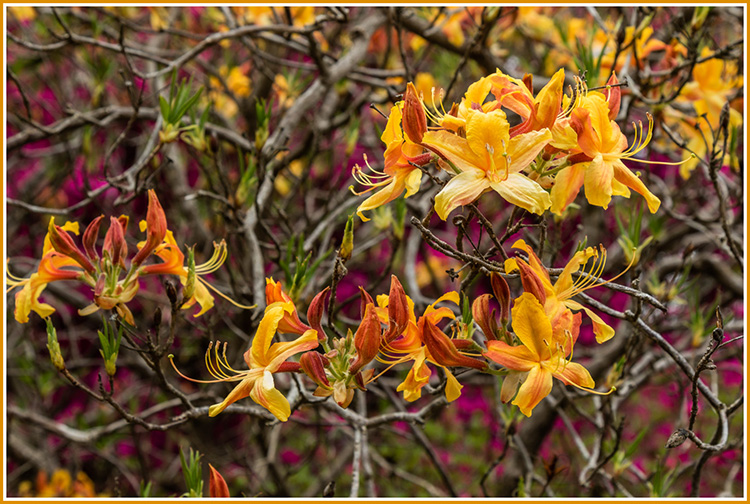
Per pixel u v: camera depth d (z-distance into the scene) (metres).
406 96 1.53
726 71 3.37
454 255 1.59
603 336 1.61
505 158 1.47
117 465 4.59
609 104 1.64
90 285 2.06
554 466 2.65
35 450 5.12
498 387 2.88
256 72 4.66
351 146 3.34
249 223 2.81
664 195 3.70
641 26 2.88
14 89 5.72
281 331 1.66
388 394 3.57
